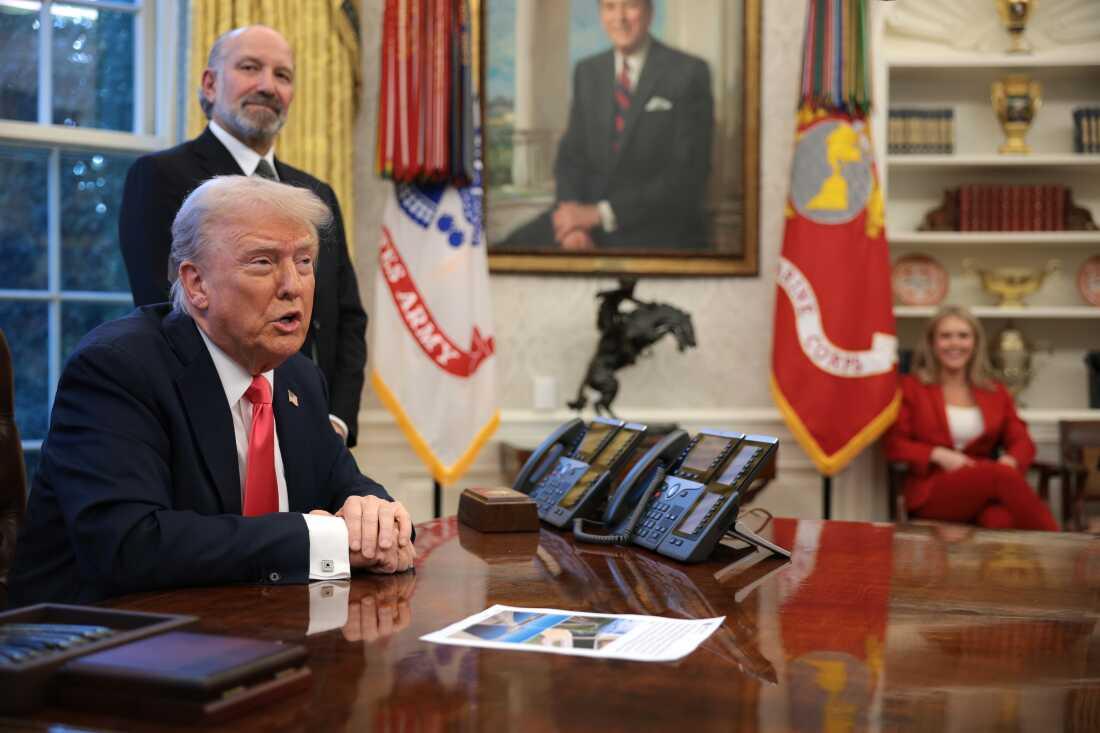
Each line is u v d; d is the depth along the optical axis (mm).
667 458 2111
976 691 1130
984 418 4832
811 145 4898
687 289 5199
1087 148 5359
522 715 1044
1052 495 5508
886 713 1058
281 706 1068
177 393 1816
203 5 4305
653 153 5148
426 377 4590
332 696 1100
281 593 1588
